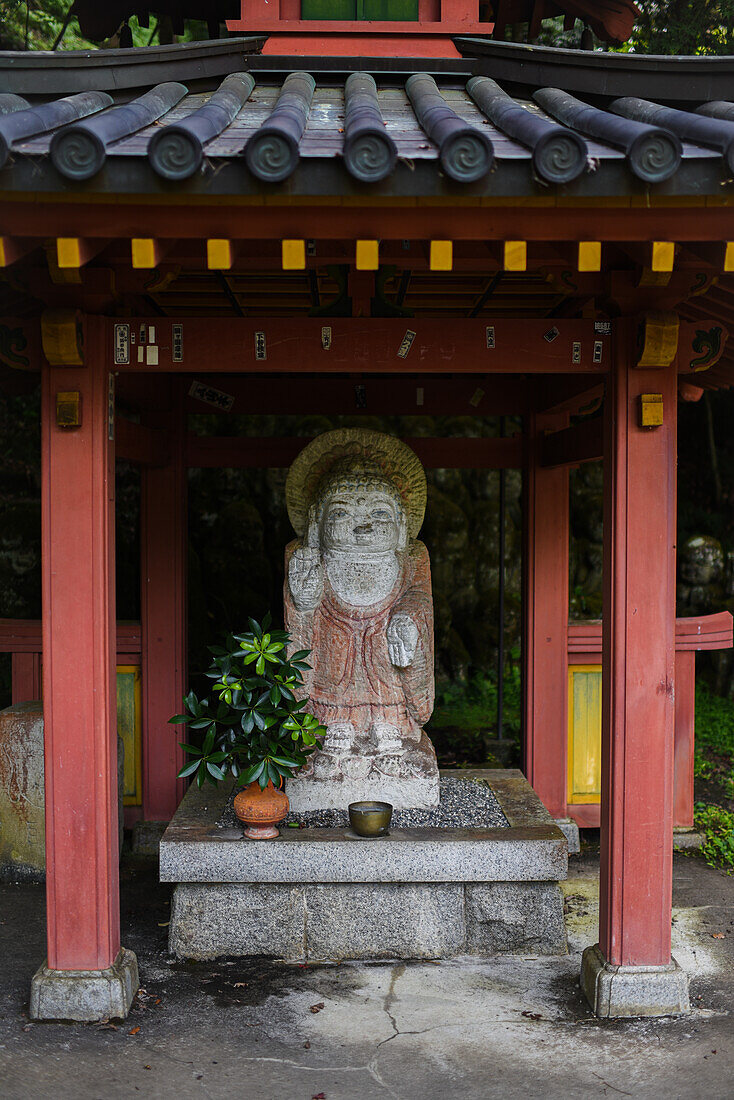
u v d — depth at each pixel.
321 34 4.36
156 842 6.14
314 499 5.33
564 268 3.94
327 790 5.07
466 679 10.46
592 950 4.23
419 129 3.24
